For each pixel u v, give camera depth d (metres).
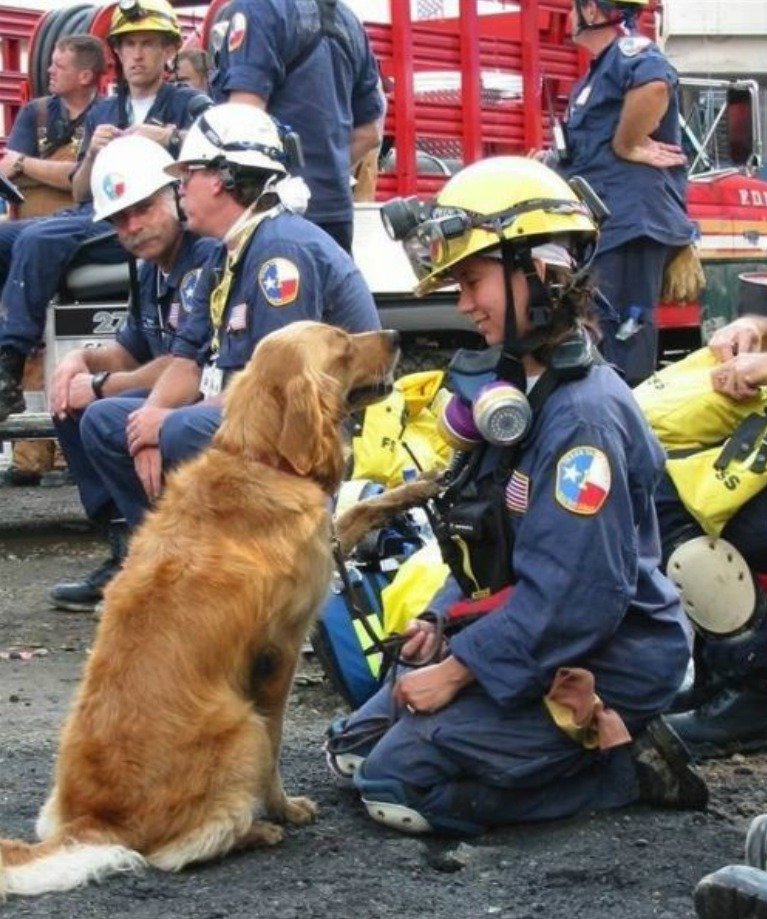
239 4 10.92
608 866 6.11
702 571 7.40
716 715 7.68
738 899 4.84
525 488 6.46
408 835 6.61
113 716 6.17
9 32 15.02
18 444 16.98
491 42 14.12
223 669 6.23
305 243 8.48
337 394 6.64
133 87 12.47
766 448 7.36
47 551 13.73
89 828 6.08
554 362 6.41
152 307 10.66
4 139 14.95
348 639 7.66
